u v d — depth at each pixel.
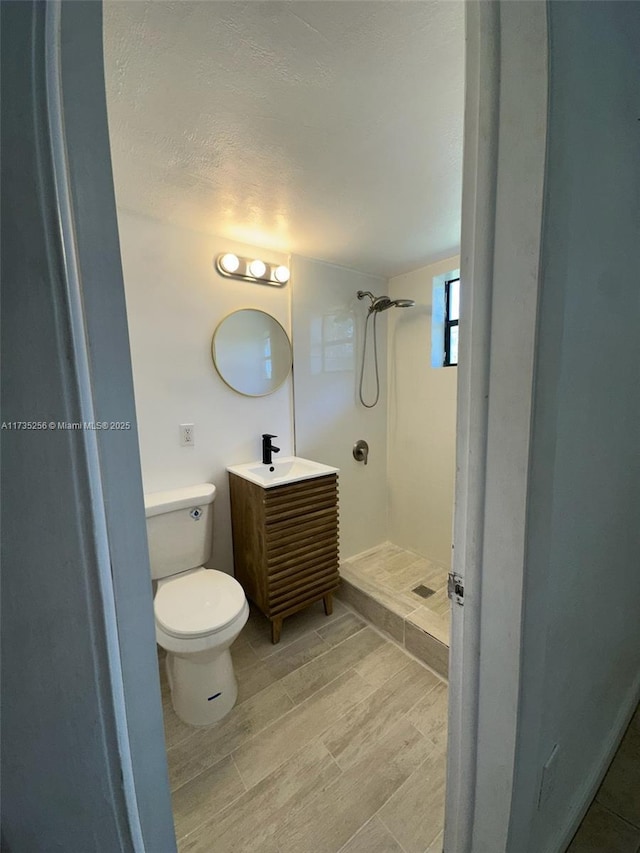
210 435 1.86
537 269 0.49
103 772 0.39
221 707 1.34
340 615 1.97
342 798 1.07
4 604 0.32
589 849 0.94
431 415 2.34
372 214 1.55
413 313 2.37
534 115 0.47
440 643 1.54
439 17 0.71
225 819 1.03
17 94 0.30
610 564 0.93
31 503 0.33
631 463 0.96
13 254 0.30
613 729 1.21
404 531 2.59
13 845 0.35
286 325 2.08
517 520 0.56
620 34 0.66
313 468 1.96
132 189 1.34
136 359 1.63
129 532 0.40
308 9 0.69
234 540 1.94
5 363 0.30
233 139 1.06
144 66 0.79
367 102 0.92
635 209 0.78
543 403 0.54
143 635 0.43
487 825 0.69
